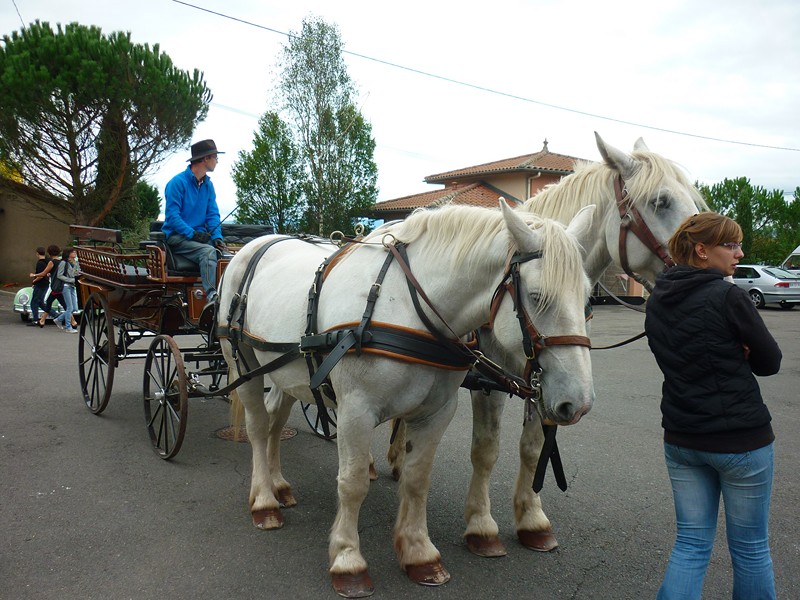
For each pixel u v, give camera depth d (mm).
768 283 19062
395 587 2891
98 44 15023
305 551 3236
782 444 5121
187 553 3184
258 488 3609
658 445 5047
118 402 6184
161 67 15914
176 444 4332
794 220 33344
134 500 3842
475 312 2588
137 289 4902
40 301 12117
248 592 2824
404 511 3023
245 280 3818
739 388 2100
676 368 2199
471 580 2963
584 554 3234
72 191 16500
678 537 2287
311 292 3010
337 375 2768
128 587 2842
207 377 7441
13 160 15562
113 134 15969
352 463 2758
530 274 2285
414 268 2727
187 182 5082
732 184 34062
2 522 3488
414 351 2598
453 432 5406
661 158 3061
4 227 19953
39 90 14391
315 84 21500
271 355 3287
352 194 22484
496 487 4164
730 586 2916
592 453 4844
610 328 13086
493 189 21812
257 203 22281
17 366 7906
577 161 3457
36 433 5121
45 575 2928
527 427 3270
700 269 2189
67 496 3873
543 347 2250
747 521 2148
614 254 3139
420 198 23000
